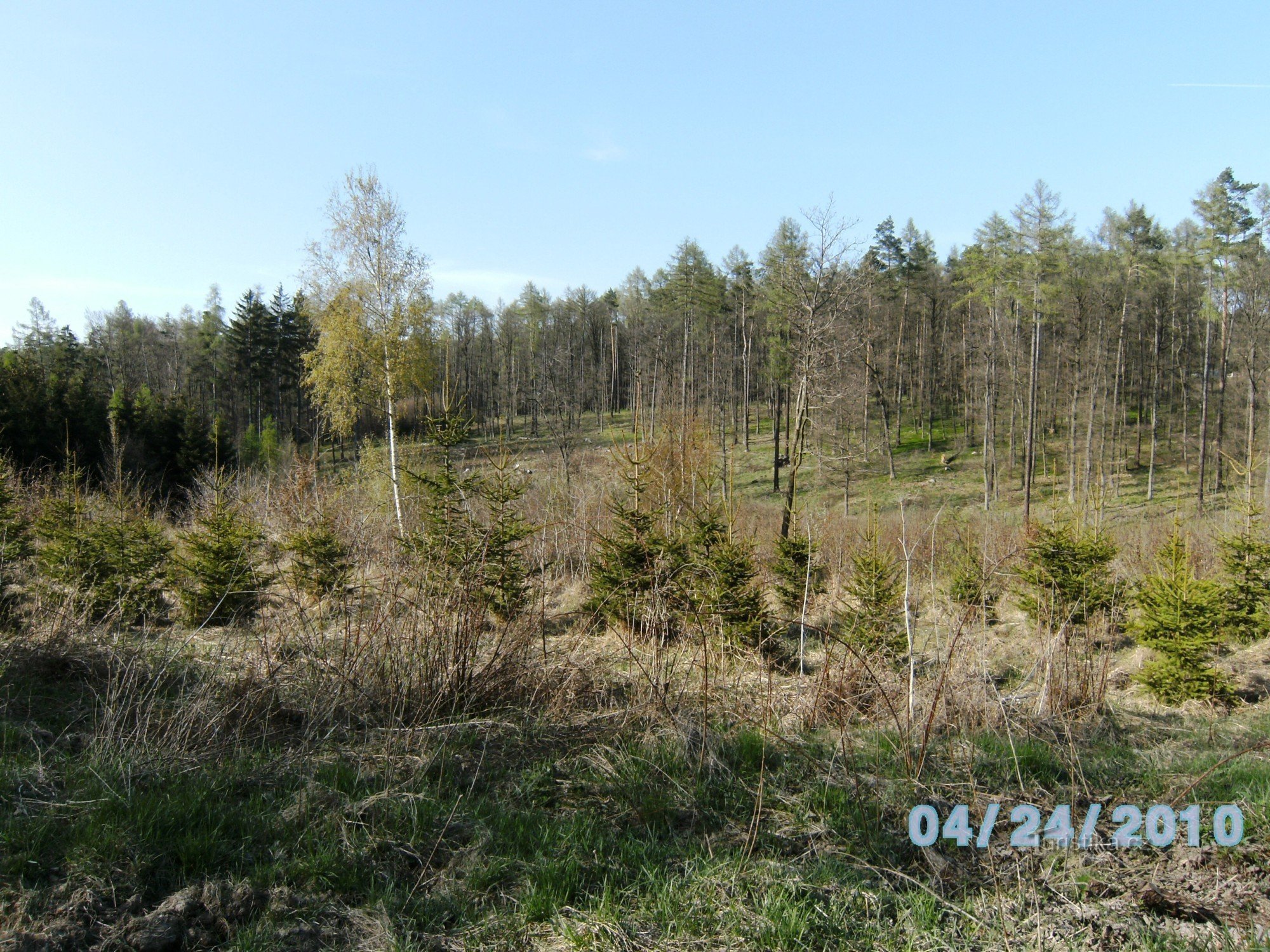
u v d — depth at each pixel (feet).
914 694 21.18
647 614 25.16
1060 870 12.83
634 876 12.26
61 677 20.74
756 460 145.38
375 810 13.78
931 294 183.52
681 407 99.96
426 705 19.43
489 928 10.78
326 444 123.24
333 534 36.52
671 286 160.66
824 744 18.43
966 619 19.86
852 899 11.51
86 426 107.24
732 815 14.56
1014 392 130.31
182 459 109.81
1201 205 117.60
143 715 17.34
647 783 15.46
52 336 181.27
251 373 167.94
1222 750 19.10
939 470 141.38
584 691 21.20
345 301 72.02
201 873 11.69
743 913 11.09
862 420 126.72
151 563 36.06
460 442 40.29
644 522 37.83
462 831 13.44
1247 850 12.96
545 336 221.05
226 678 19.63
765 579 41.57
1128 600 35.73
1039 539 39.40
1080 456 123.34
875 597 32.53
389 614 21.45
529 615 23.67
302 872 11.75
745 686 22.88
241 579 34.60
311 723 17.97
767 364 170.40
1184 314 158.20
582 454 92.99
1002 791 15.89
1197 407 163.43
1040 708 22.34
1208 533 52.34
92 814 12.59
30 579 32.94
